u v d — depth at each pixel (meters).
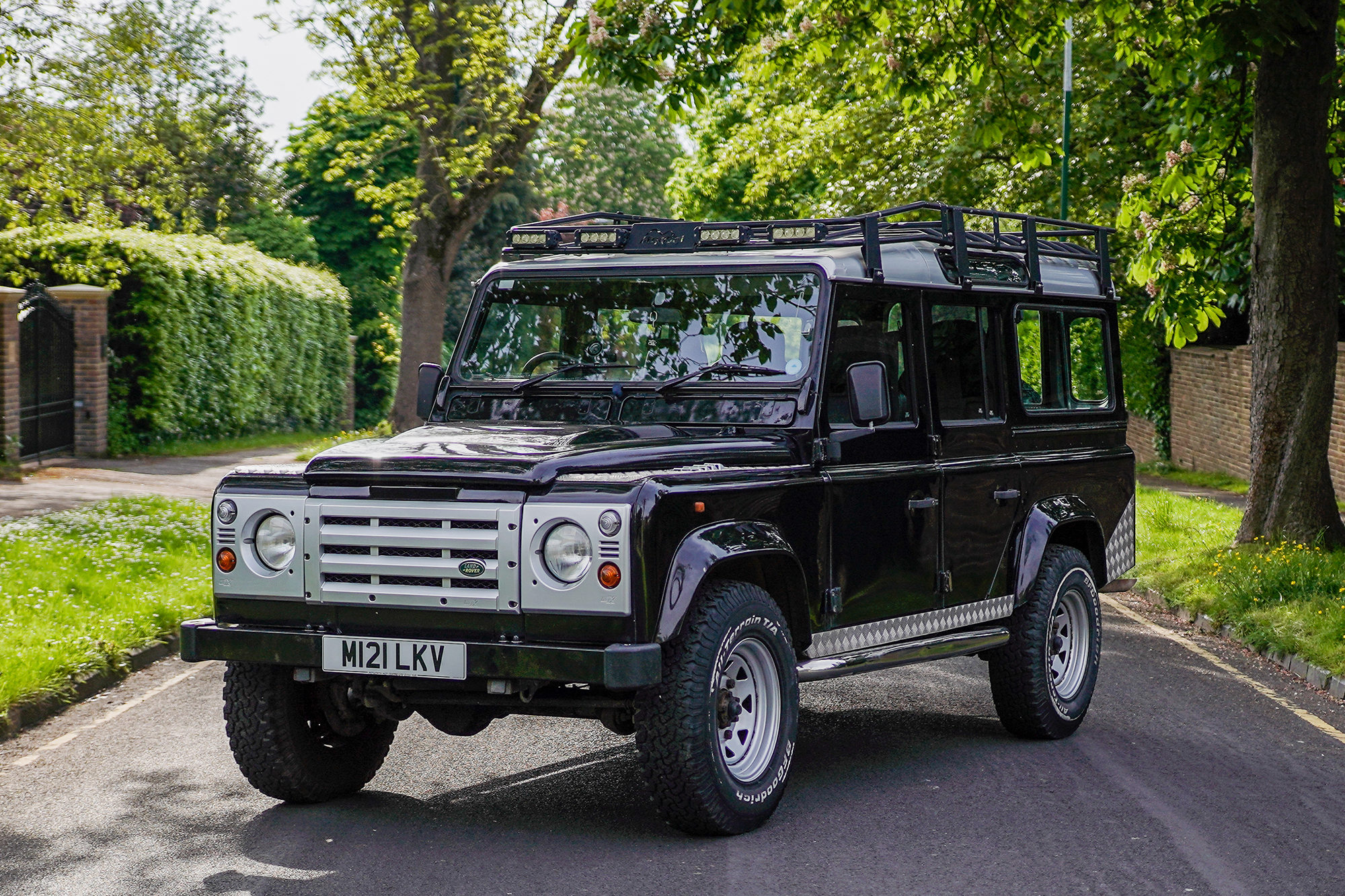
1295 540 13.20
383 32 18.92
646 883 5.05
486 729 7.63
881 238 6.81
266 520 5.68
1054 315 8.14
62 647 8.68
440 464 5.42
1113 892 5.01
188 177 43.59
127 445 25.72
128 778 6.58
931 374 7.00
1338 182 15.32
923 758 7.10
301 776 6.03
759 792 5.69
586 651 5.11
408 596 5.40
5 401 20.31
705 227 6.77
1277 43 11.71
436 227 20.88
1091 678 7.89
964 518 7.14
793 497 5.96
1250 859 5.41
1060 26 14.96
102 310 24.41
